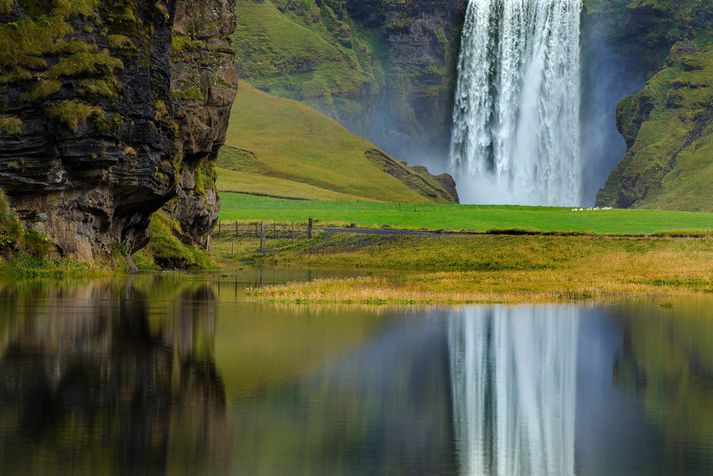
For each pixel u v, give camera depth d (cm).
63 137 6919
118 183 7456
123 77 7344
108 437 2458
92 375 3177
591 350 3988
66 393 2914
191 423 2606
